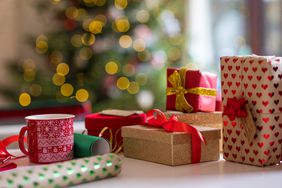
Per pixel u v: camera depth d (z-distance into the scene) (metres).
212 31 4.81
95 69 3.83
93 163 1.21
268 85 1.34
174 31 4.18
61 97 3.84
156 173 1.30
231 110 1.40
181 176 1.26
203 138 1.41
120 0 3.83
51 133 1.41
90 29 3.81
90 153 1.42
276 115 1.36
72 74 3.89
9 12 4.41
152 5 4.02
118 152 1.60
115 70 3.83
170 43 4.13
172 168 1.36
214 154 1.45
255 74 1.36
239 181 1.21
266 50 4.64
